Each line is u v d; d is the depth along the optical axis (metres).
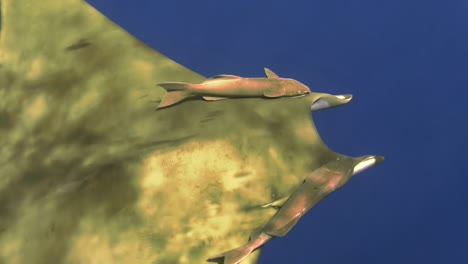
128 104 3.31
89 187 2.92
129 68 3.48
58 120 3.37
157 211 2.83
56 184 3.02
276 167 2.93
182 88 3.15
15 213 2.97
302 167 2.96
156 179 2.92
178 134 3.07
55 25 3.73
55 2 3.81
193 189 2.88
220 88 3.18
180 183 2.90
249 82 3.24
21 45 3.69
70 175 3.04
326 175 2.86
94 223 2.82
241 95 3.21
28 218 2.92
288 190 2.87
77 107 3.38
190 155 2.96
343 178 2.88
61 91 3.47
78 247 2.77
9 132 3.43
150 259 2.72
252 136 3.02
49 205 2.92
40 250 2.80
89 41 3.64
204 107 3.18
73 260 2.74
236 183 2.88
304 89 3.38
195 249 2.73
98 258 2.74
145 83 3.40
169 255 2.72
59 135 3.30
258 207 2.81
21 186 3.10
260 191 2.86
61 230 2.83
